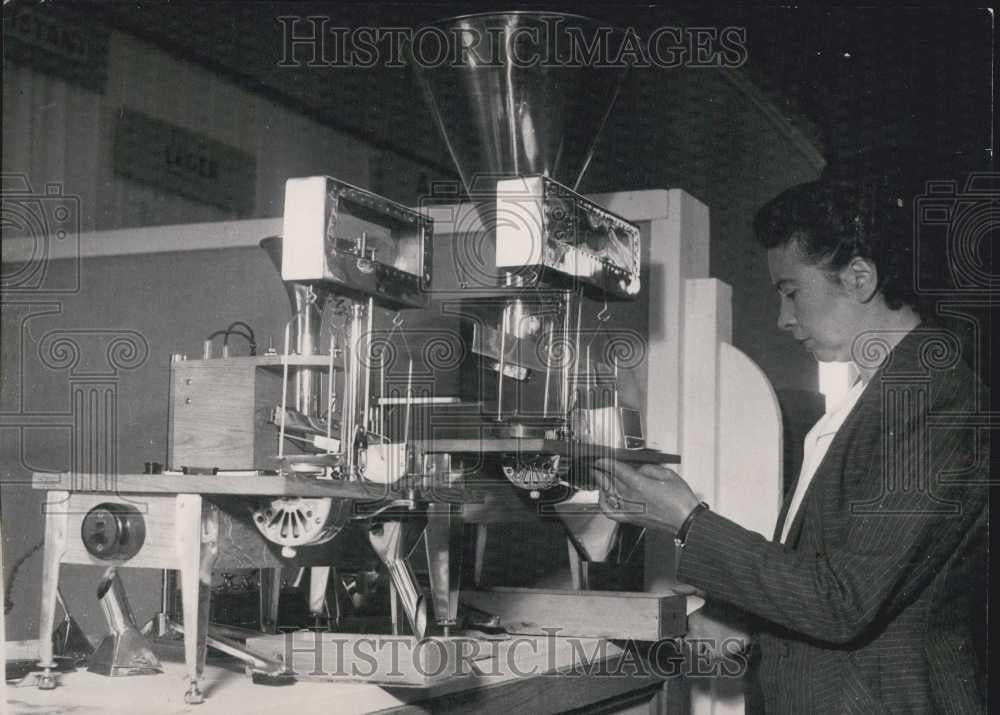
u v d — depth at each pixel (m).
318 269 1.19
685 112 3.70
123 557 1.14
